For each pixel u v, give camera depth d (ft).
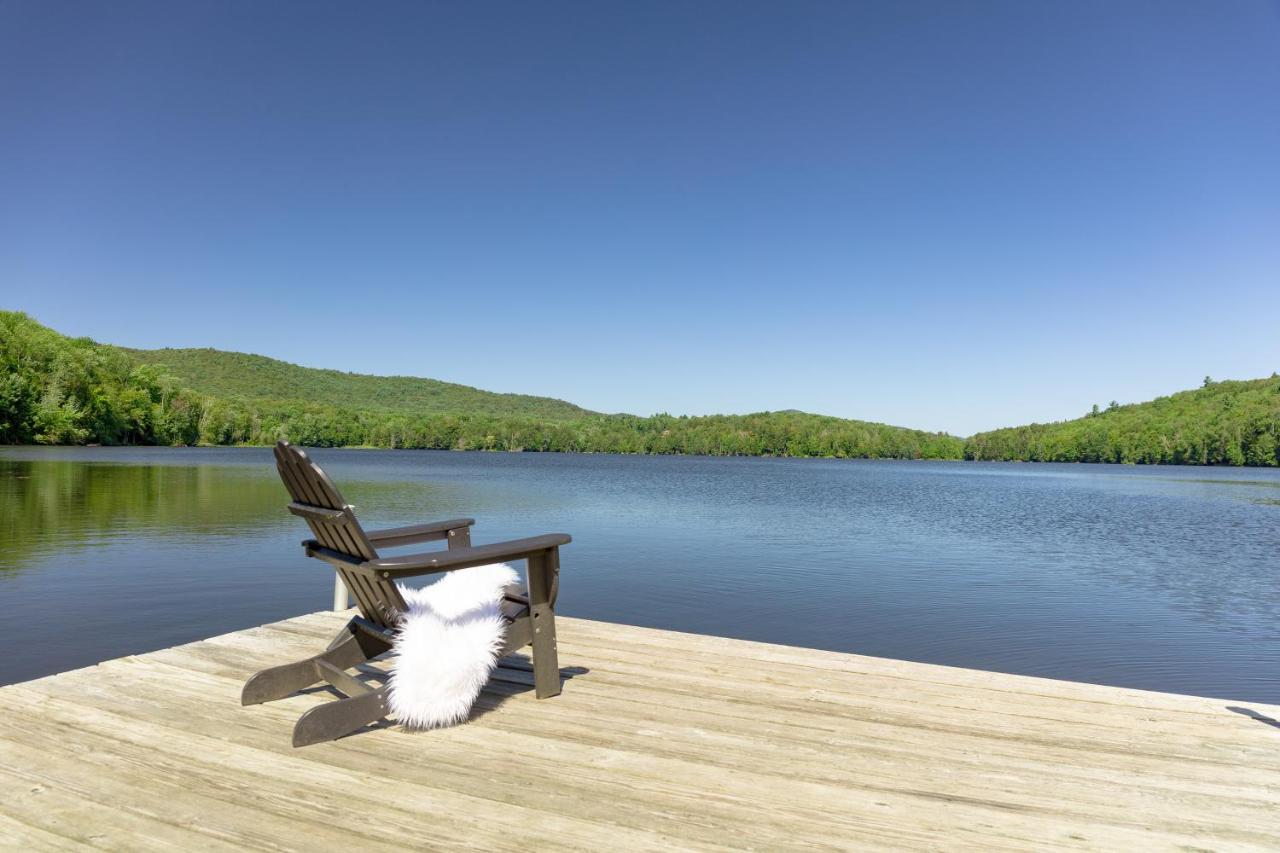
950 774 8.59
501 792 7.89
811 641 32.71
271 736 9.32
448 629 9.95
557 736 9.55
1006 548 67.46
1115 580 51.29
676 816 7.43
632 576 47.65
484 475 185.06
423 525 12.24
